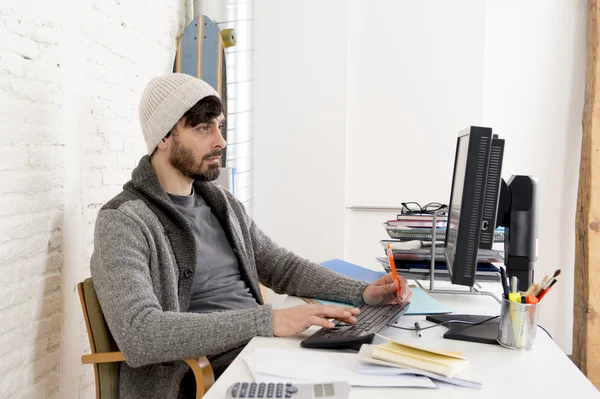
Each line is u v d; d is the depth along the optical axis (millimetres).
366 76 3000
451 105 2945
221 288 1544
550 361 999
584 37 2893
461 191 1320
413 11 2941
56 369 1570
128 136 2066
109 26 1893
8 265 1343
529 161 2975
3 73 1308
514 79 2959
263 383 827
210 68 2533
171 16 2561
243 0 2709
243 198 2818
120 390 1310
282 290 1658
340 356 1000
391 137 3002
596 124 2738
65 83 1590
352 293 1471
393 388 865
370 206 3039
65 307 1615
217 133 1508
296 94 3023
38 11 1443
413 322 1258
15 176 1361
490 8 2953
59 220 1568
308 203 3051
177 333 1132
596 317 2738
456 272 1295
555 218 2969
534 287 1091
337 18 2971
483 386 878
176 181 1521
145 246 1313
